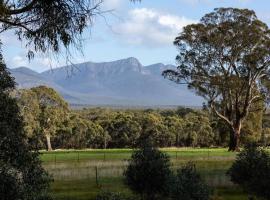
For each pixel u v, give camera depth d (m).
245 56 62.25
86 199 22.67
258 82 66.06
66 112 88.62
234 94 67.81
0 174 7.96
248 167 23.72
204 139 97.12
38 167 9.15
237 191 25.66
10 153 8.65
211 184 27.77
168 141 95.94
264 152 23.98
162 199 21.48
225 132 95.88
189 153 56.16
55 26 9.40
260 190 21.56
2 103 9.05
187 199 18.19
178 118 100.44
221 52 63.28
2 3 8.72
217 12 62.84
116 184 27.34
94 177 30.48
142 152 22.33
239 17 61.97
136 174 21.83
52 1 9.29
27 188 8.45
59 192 24.33
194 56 64.12
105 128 95.75
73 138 90.94
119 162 41.66
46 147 84.50
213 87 65.44
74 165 39.16
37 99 80.50
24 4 9.35
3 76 9.39
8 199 7.93
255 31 61.09
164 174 21.55
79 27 9.42
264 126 97.31
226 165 40.75
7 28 9.42
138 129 94.12
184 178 18.67
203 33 62.81
